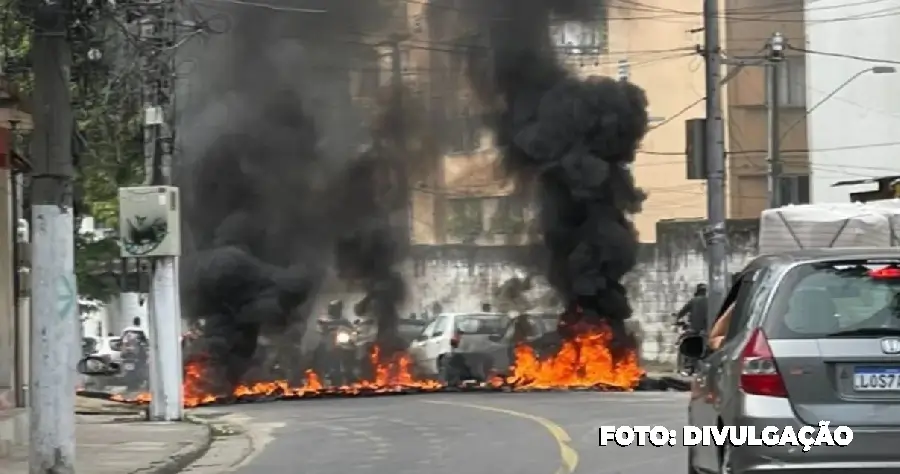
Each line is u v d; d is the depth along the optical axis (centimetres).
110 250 3631
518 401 2873
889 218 2628
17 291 2203
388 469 1700
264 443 2178
